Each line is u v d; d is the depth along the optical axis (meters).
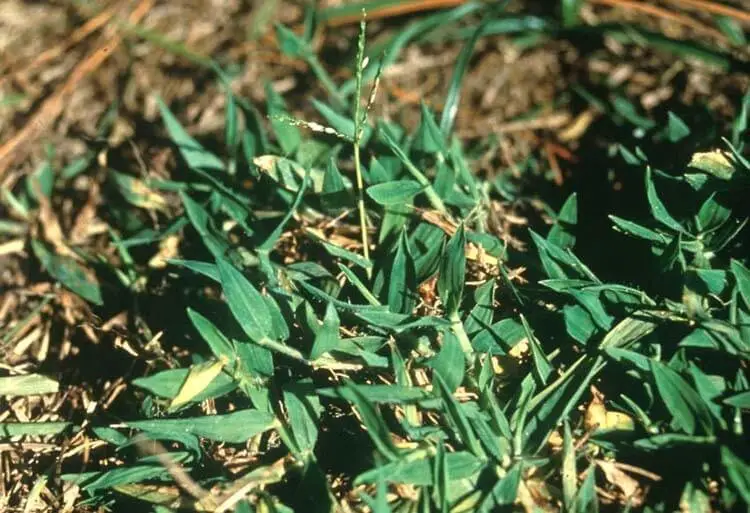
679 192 0.47
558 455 0.43
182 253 0.52
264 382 0.45
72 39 0.62
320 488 0.42
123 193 0.53
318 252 0.50
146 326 0.50
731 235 0.45
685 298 0.44
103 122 0.59
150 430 0.43
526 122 0.58
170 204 0.54
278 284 0.46
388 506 0.41
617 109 0.57
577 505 0.42
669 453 0.43
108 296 0.52
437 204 0.48
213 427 0.43
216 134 0.59
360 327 0.46
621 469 0.43
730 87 0.57
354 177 0.51
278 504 0.42
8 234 0.55
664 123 0.57
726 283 0.45
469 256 0.48
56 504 0.45
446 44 0.61
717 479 0.42
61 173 0.57
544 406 0.43
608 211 0.52
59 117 0.60
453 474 0.42
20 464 0.47
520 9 0.61
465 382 0.45
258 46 0.62
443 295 0.45
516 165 0.56
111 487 0.44
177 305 0.51
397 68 0.60
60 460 0.46
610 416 0.43
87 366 0.50
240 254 0.49
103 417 0.47
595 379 0.45
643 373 0.43
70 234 0.55
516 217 0.52
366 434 0.44
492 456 0.43
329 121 0.52
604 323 0.44
